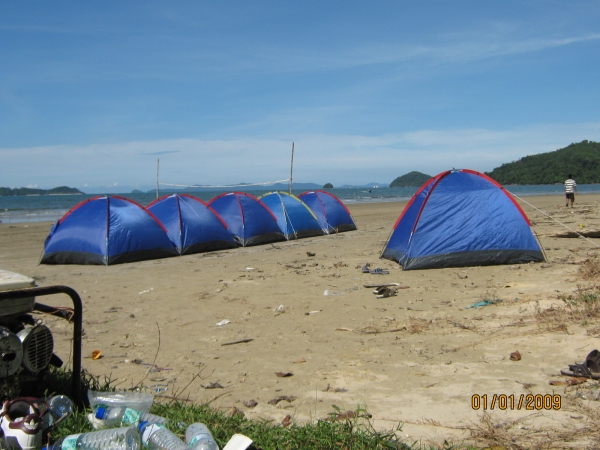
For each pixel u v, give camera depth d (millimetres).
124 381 5348
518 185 166000
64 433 3777
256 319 7797
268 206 19984
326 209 21641
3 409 3686
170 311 8492
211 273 12188
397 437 3840
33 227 27438
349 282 10383
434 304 8234
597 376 4871
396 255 12453
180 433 3859
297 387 5098
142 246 14578
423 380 5141
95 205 14836
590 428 3945
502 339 6254
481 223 11672
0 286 3895
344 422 4238
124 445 3498
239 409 4602
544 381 4945
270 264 13352
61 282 11398
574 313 6965
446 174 12484
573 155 173500
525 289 8891
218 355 6176
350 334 6840
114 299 9523
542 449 3682
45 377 4645
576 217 22875
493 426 4078
